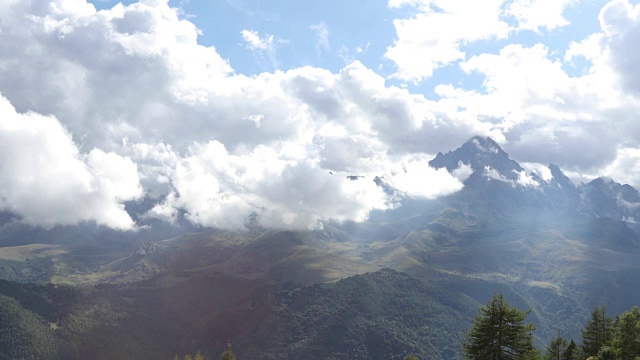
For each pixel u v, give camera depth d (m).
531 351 97.44
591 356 136.25
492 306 98.69
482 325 97.88
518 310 98.56
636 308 129.50
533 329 97.50
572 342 157.25
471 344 99.94
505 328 96.06
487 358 97.06
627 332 125.50
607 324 147.75
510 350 97.12
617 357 123.75
